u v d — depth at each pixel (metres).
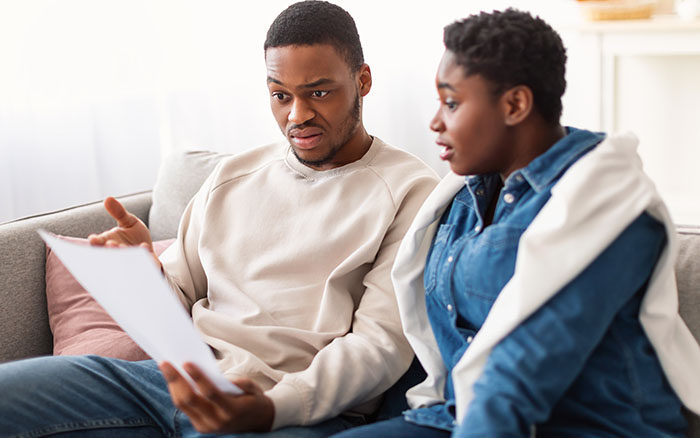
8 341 1.57
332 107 1.36
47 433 1.18
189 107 3.13
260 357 1.33
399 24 3.04
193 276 1.51
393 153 1.44
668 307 1.02
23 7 2.86
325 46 1.34
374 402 1.32
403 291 1.22
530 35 1.03
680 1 2.58
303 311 1.35
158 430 1.27
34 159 2.96
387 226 1.34
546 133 1.07
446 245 1.17
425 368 1.20
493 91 1.04
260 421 1.12
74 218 1.74
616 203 0.97
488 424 0.92
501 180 1.15
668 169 2.84
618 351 1.01
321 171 1.43
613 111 2.74
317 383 1.19
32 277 1.63
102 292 1.06
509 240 1.04
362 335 1.28
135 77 3.04
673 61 2.72
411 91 3.09
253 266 1.41
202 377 1.05
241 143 3.21
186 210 1.54
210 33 3.09
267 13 3.08
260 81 3.15
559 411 1.01
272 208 1.44
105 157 3.07
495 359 0.95
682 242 1.23
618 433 0.99
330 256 1.37
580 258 0.94
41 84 2.93
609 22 2.59
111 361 1.28
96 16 2.96
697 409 1.04
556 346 0.93
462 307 1.12
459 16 2.99
